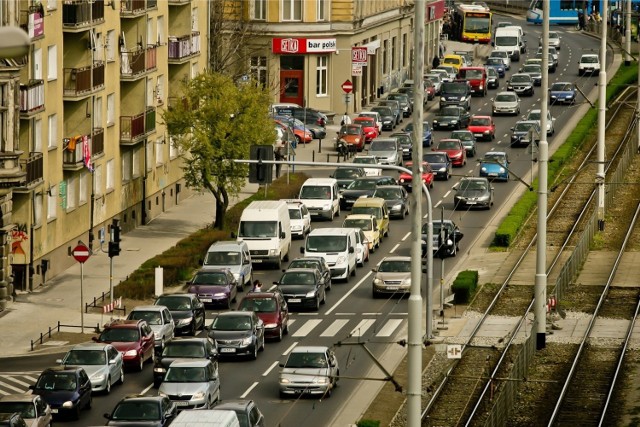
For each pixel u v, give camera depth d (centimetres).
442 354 15988
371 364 15638
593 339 16875
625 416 13800
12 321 17125
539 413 13800
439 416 13588
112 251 17275
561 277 18750
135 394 13338
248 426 11875
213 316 17912
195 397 13375
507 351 16100
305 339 16825
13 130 17250
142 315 16212
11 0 17325
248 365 15612
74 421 13238
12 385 14525
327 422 13338
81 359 14350
